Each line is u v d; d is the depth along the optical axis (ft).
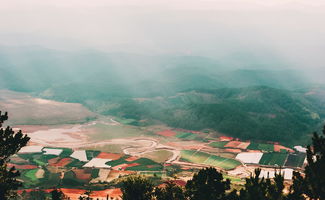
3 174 136.56
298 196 96.22
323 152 94.02
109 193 467.52
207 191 120.88
